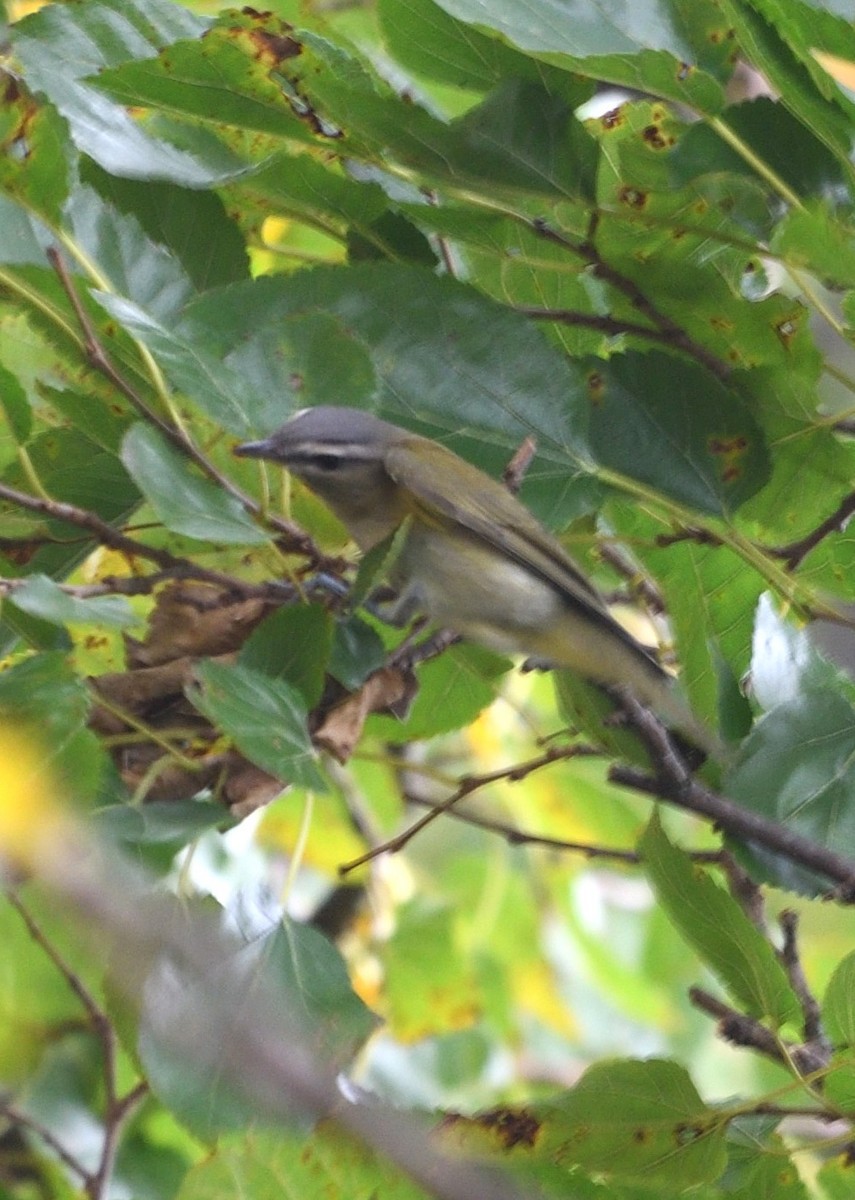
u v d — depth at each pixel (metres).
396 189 10.26
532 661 9.77
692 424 9.98
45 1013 11.92
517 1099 15.30
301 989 7.54
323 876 16.52
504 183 9.53
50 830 3.61
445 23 9.40
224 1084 6.97
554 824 16.11
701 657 9.72
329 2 14.69
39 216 8.61
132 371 8.96
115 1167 12.44
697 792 8.93
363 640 8.95
